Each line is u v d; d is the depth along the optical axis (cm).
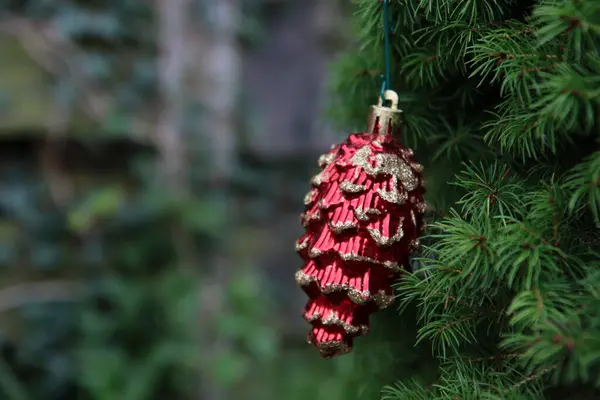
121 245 126
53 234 124
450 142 45
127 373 117
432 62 44
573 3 36
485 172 43
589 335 35
